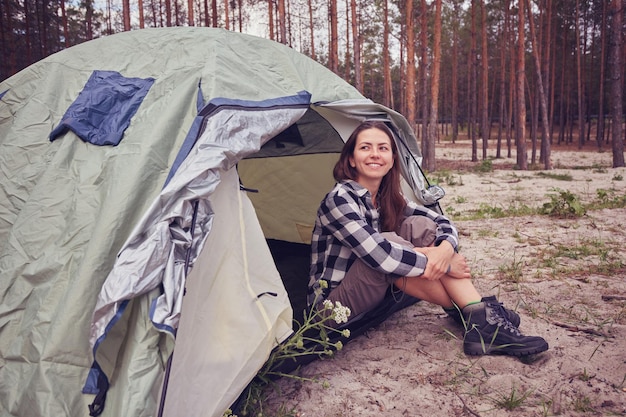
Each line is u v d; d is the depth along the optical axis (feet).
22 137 9.78
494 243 18.79
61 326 6.63
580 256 16.35
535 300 12.55
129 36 11.60
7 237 8.76
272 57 11.23
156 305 6.29
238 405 7.71
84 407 6.41
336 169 10.29
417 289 9.67
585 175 46.14
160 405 6.31
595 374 8.81
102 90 9.86
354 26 57.06
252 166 16.56
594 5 94.68
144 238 6.64
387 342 10.48
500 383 8.63
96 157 8.62
